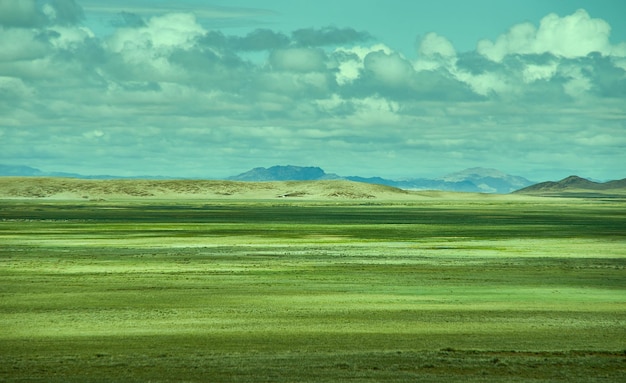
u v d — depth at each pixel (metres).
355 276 82.19
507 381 36.59
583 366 39.38
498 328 51.22
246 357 41.31
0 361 40.31
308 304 62.28
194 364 39.50
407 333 49.34
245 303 62.91
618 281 79.19
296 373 37.66
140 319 54.81
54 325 52.22
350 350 43.91
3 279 78.75
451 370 38.41
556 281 78.88
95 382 35.97
